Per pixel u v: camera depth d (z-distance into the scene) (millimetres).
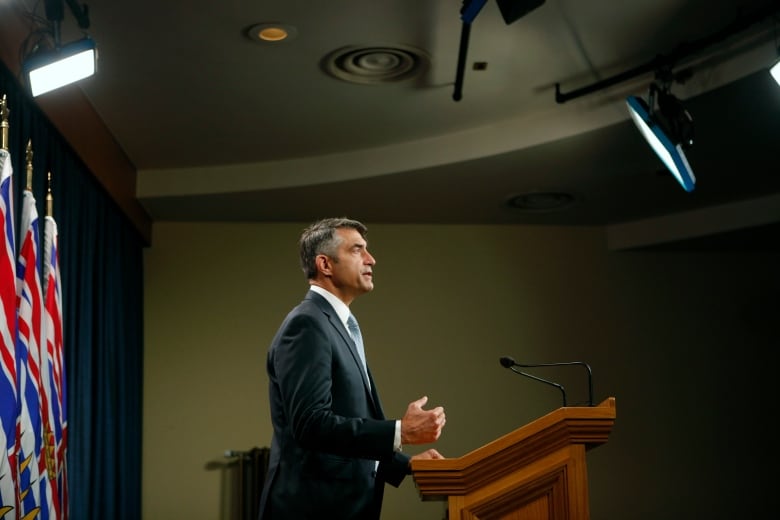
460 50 3949
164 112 4797
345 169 5414
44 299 3570
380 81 4496
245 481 5723
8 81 3523
